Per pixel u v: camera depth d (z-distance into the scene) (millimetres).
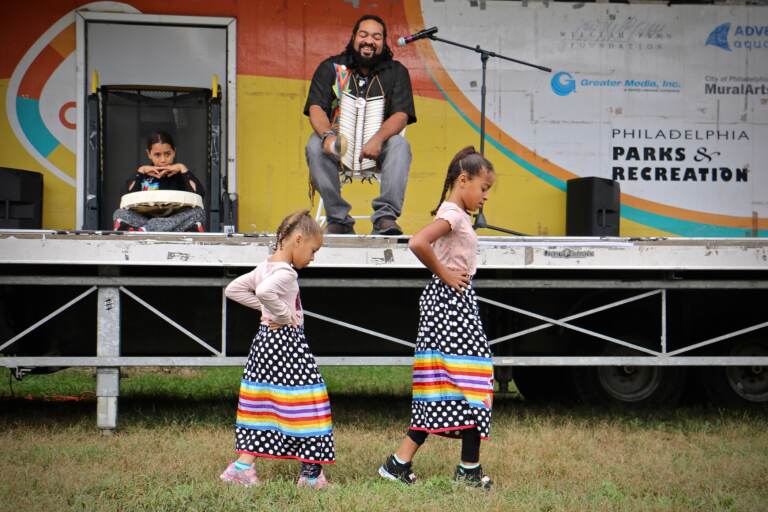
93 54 6723
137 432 4672
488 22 6922
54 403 6066
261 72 6777
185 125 6480
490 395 3424
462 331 3400
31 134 6582
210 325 5266
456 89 6891
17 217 6266
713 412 5711
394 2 6855
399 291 5355
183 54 6793
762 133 7102
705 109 7070
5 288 5059
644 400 5785
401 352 5383
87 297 5219
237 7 6781
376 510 3068
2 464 3771
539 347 5660
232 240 4637
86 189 6594
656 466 3902
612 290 5582
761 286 5152
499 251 4840
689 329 5727
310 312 4902
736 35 7086
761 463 3980
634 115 7031
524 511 3094
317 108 5293
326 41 6820
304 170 6789
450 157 6887
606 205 6559
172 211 5305
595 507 3174
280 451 3418
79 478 3482
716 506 3227
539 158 6957
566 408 5875
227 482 3424
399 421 5266
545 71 6473
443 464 3857
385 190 5129
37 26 6598
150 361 4723
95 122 6277
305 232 3441
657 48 7047
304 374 3426
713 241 4961
